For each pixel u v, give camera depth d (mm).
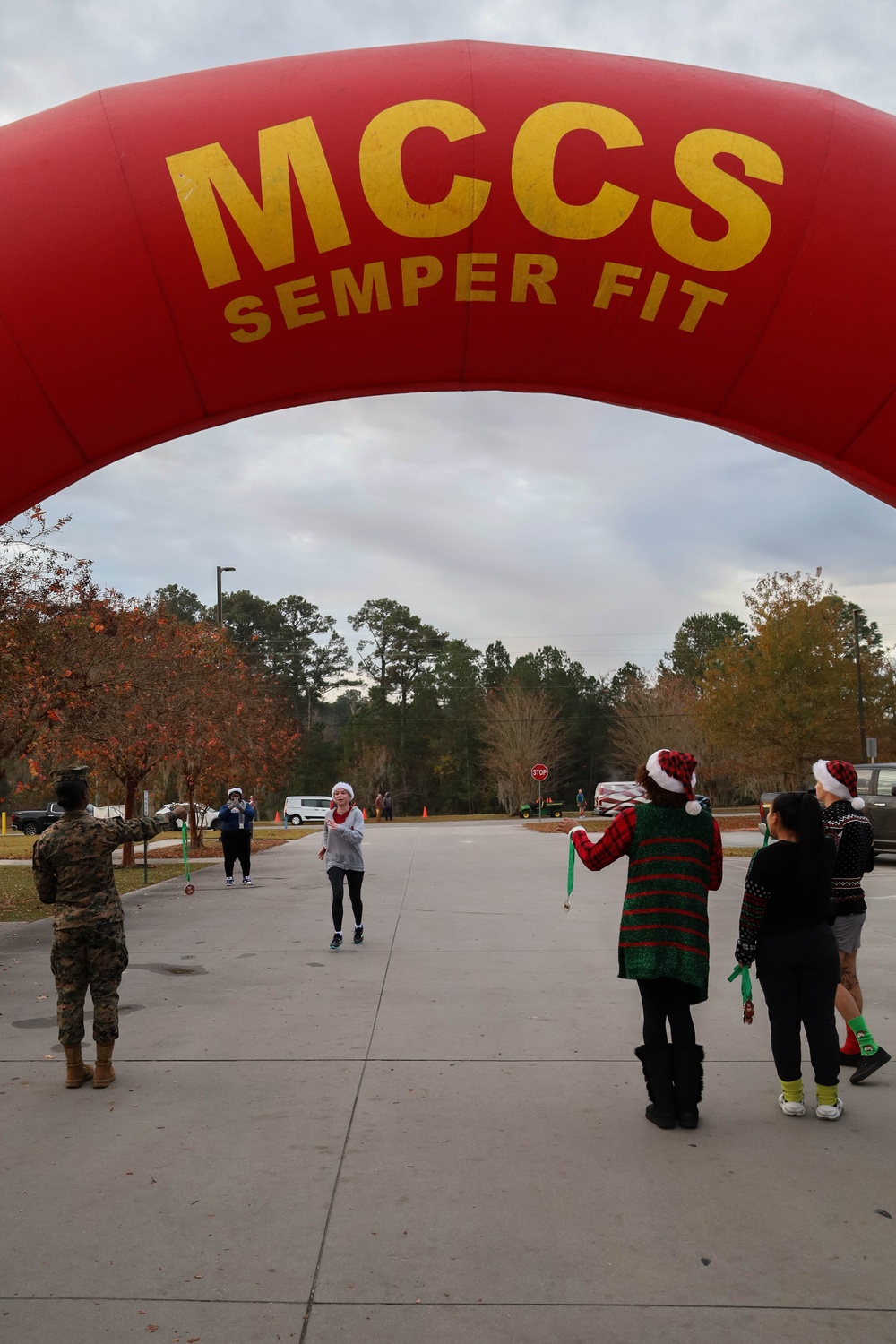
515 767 68625
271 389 4684
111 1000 5703
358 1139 4797
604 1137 4812
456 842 28984
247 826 17203
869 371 4344
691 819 5102
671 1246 3693
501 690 85500
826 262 4242
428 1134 4852
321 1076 5781
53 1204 4090
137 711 16375
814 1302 3307
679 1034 5035
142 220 4137
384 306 4441
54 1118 5121
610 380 4762
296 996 7867
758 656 38750
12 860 24875
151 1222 3918
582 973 8727
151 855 25781
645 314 4453
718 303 4355
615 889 15594
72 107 4293
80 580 15289
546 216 4273
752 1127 4957
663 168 4262
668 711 61438
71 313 4125
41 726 15719
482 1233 3807
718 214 4242
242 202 4176
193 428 4746
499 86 4324
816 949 5082
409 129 4230
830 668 37000
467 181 4230
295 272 4285
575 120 4273
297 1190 4211
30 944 10859
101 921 5691
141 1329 3162
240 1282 3449
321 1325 3180
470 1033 6715
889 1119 5086
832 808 6008
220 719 24062
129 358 4281
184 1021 7141
